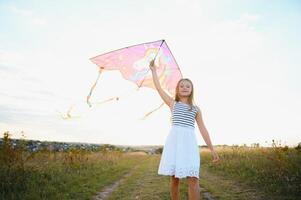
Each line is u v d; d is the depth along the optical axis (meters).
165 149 4.52
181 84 4.79
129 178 10.72
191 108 4.63
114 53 4.52
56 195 6.35
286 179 7.36
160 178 10.37
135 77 4.79
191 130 4.53
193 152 4.40
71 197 6.56
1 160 7.98
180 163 4.30
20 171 7.64
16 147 8.73
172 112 4.69
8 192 6.13
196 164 4.36
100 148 17.84
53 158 11.34
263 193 6.83
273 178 8.10
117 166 14.60
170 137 4.51
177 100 4.84
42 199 5.94
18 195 5.94
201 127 4.74
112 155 18.12
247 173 9.70
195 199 4.30
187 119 4.55
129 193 7.41
